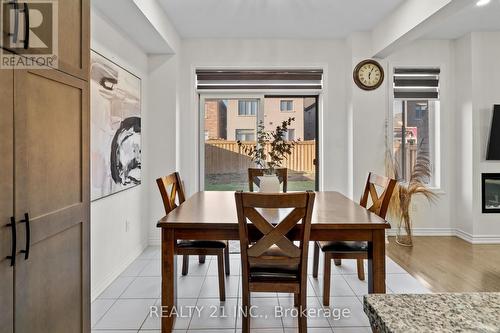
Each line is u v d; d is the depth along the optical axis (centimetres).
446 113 438
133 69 346
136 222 362
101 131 271
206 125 444
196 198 289
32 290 122
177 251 239
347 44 423
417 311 75
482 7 339
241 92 436
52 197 133
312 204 179
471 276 307
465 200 422
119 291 276
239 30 398
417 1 302
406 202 400
